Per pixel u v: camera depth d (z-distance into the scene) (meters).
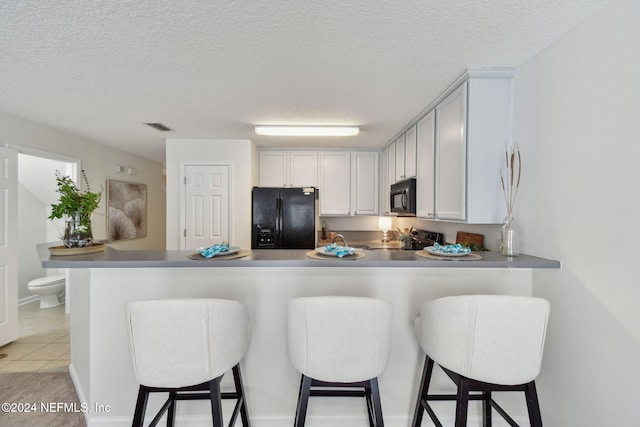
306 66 1.73
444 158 2.12
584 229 1.31
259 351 1.67
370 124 2.85
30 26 1.34
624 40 1.13
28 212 3.92
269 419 1.67
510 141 1.81
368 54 1.60
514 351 1.13
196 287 1.65
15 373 2.27
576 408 1.37
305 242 3.55
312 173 3.99
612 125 1.18
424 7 1.23
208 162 3.54
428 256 1.64
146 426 1.65
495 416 1.71
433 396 1.46
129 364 1.65
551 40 1.47
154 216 4.98
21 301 3.83
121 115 2.62
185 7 1.22
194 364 1.18
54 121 2.79
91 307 1.62
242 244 3.56
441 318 1.21
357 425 1.69
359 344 1.17
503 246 1.70
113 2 1.18
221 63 1.70
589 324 1.30
